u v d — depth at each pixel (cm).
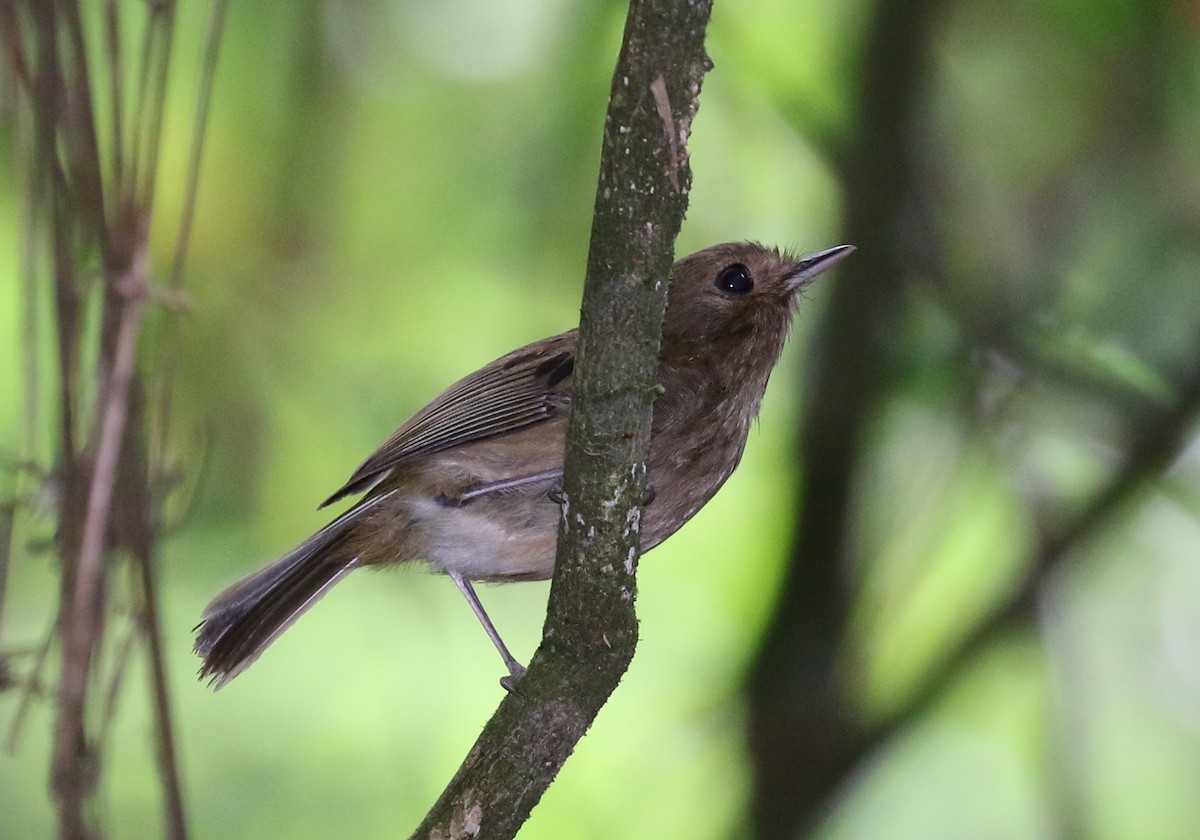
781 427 1284
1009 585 1107
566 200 1240
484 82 1260
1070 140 1240
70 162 657
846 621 1135
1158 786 1273
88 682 661
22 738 1139
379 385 1217
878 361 1141
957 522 1265
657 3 580
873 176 1154
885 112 1159
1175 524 1316
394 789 1157
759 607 1225
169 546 1137
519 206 1248
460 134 1260
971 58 1258
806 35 1290
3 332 1020
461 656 1218
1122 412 1110
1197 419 1077
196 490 757
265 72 1191
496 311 1252
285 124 1197
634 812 1184
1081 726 1105
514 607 1238
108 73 688
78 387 662
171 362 711
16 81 660
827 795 1091
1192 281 1167
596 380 636
